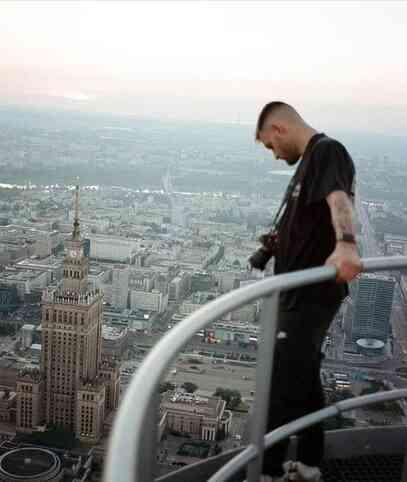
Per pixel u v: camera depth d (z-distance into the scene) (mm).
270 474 2123
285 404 2062
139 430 1055
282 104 2186
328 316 2061
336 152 1926
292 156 2186
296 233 2037
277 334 2033
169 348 1264
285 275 1585
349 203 1824
